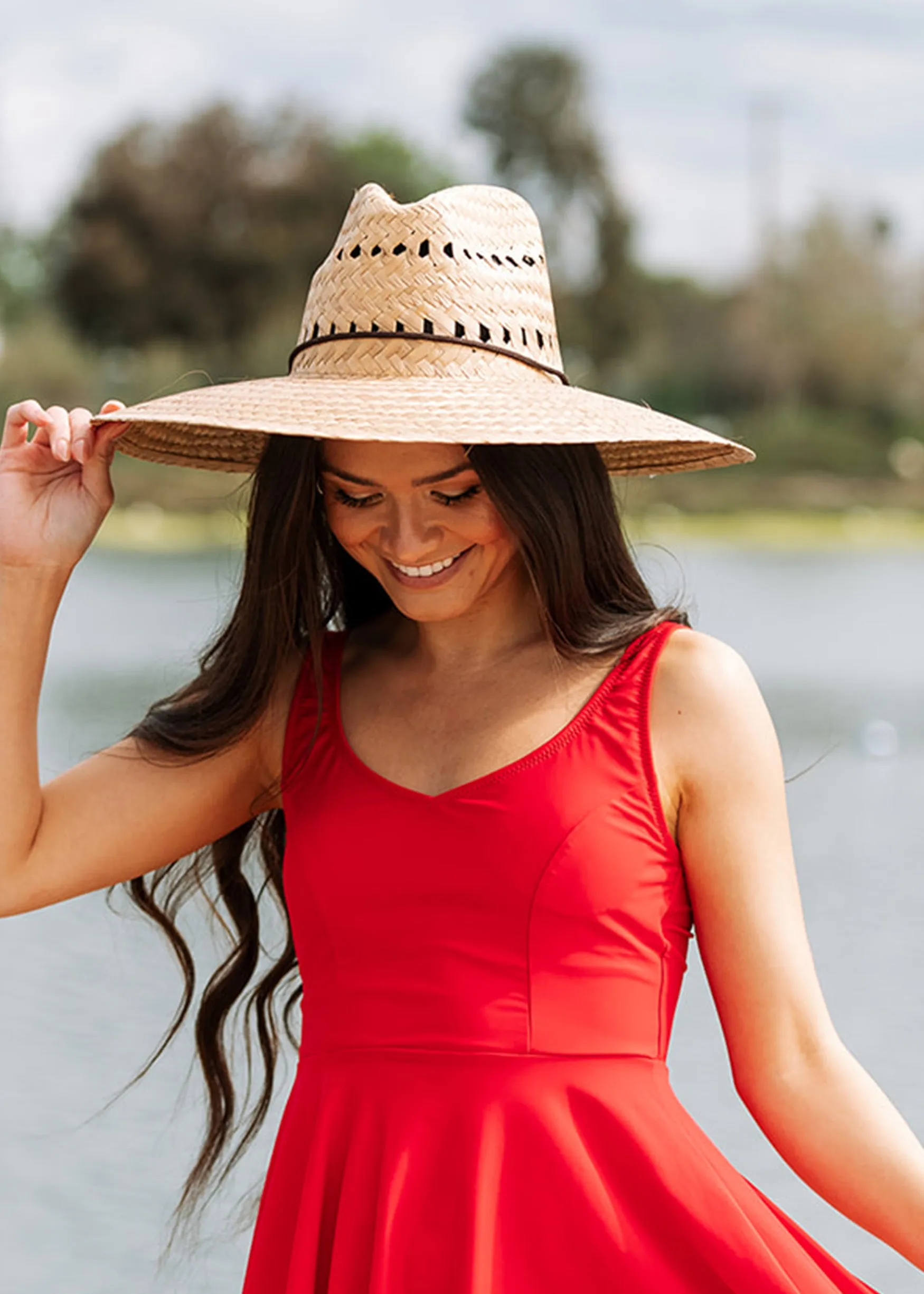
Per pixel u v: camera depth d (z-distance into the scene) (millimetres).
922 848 8797
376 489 2354
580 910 2314
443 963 2332
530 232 2518
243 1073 5402
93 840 2508
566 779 2344
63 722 11828
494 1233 2271
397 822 2371
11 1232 4559
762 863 2369
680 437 2424
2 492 2477
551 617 2410
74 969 6648
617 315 56906
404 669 2502
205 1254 4512
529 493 2369
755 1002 2342
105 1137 5172
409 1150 2303
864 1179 2279
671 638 2422
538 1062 2309
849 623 20797
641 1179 2293
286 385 2416
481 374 2412
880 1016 6105
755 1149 5133
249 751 2561
